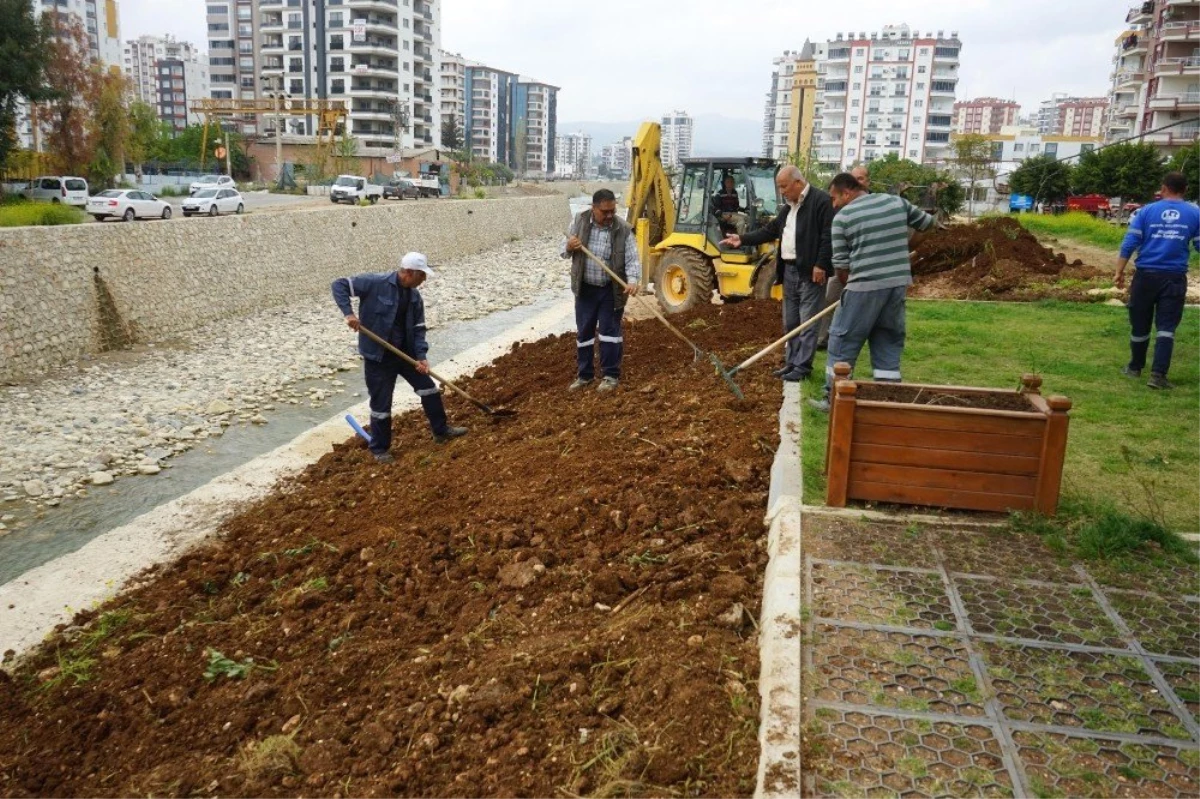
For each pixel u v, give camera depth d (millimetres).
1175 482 4680
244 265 19453
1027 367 7234
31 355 13203
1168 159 44000
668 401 7062
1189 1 56531
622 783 2773
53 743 4066
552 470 5887
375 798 3082
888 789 2559
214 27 99500
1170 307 6434
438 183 55375
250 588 5305
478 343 15711
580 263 7727
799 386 6660
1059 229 21172
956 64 100438
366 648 4184
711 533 4535
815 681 3053
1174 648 3238
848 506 4473
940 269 14359
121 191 28500
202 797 3393
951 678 3066
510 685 3498
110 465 9172
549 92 162375
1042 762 2660
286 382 12812
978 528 4203
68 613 5566
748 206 12609
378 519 5926
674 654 3434
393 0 80938
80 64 40312
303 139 70000
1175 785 2561
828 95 104812
